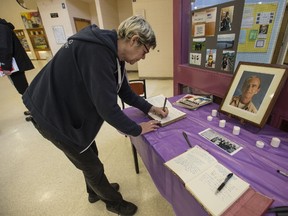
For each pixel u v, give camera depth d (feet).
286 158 2.35
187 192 2.08
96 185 3.45
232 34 3.54
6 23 7.24
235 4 3.30
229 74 3.80
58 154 6.47
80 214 4.19
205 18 4.04
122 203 4.05
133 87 7.31
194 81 4.85
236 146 2.64
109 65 2.29
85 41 2.25
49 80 2.46
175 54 5.34
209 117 3.45
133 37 2.34
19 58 7.80
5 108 11.09
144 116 3.86
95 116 2.84
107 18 15.49
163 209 4.17
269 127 3.06
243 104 3.11
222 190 1.86
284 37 3.18
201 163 2.27
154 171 3.28
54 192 4.85
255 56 3.51
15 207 4.49
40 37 21.09
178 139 2.94
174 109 3.93
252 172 2.15
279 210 1.63
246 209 1.65
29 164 6.02
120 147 6.64
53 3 14.82
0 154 6.63
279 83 2.64
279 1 2.96
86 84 2.35
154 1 13.37
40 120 2.62
